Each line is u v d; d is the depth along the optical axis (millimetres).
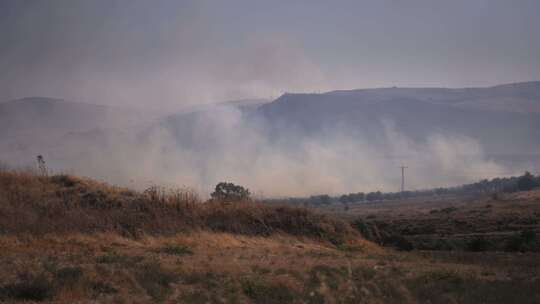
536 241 96188
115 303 32688
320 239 73938
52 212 62000
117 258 46281
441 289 41375
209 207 73750
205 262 47656
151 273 39625
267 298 36188
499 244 98750
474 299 38688
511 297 39094
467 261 60375
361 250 71562
